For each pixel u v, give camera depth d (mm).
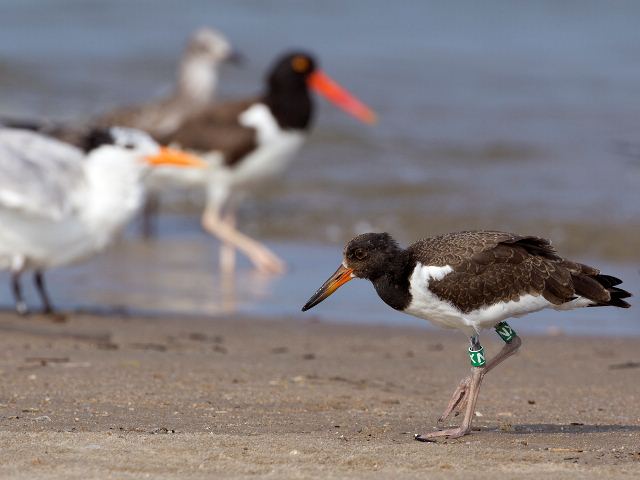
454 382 10508
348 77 28375
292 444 7582
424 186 20750
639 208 18984
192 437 7676
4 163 13094
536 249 8258
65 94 26328
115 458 7090
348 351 12016
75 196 13492
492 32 33312
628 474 6988
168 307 14484
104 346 11773
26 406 8859
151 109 20750
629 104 25906
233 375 10461
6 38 31047
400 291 8367
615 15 34531
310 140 23469
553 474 6977
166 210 21000
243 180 18719
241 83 28594
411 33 33312
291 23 34406
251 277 16422
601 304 8141
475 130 24031
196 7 35781
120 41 31578
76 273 16422
